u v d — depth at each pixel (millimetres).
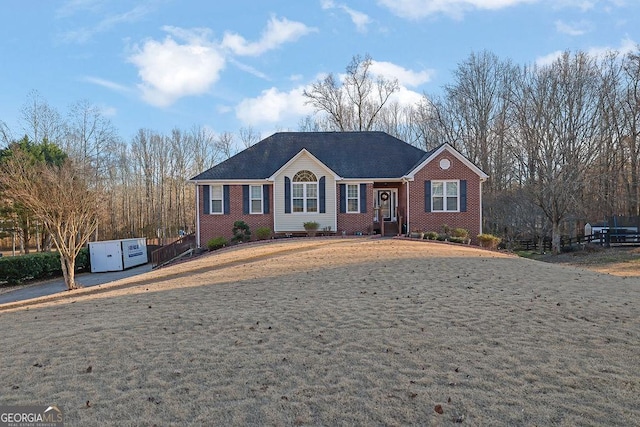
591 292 9984
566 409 4426
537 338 6648
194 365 5910
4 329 8430
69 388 5328
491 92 44562
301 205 25719
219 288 11297
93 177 37875
